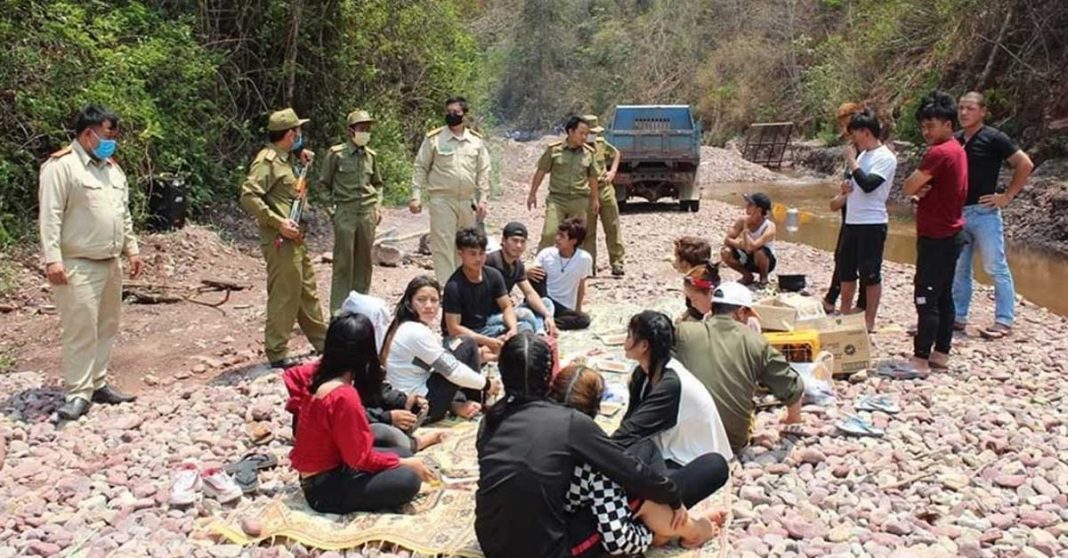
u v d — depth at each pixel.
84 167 5.50
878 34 25.53
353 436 3.97
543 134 39.03
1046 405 5.51
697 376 4.63
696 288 5.35
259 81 13.20
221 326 7.84
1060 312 9.70
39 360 6.88
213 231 10.97
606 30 40.47
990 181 7.02
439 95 17.55
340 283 7.60
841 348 5.91
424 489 4.27
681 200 16.69
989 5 19.09
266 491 4.44
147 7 11.67
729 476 4.14
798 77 32.78
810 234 15.00
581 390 3.63
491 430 3.45
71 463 4.85
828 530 3.99
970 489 4.37
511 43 40.41
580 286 7.17
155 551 3.86
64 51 9.52
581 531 3.41
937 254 5.95
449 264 8.05
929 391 5.69
